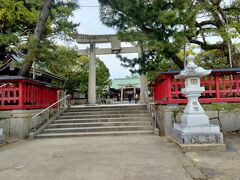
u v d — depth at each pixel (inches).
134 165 176.7
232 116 349.1
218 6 416.2
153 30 358.9
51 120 419.2
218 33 374.0
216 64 569.0
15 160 206.4
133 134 351.3
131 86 1290.6
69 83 987.3
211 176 149.9
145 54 408.2
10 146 287.7
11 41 526.6
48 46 415.2
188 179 143.9
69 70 938.7
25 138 354.9
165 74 348.5
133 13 344.2
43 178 152.0
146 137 321.7
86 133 358.9
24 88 375.2
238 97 355.6
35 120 395.2
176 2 341.1
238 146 244.8
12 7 570.3
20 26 664.4
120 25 370.9
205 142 232.4
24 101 373.7
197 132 237.6
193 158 197.3
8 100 366.9
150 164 179.0
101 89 1068.5
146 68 403.2
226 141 274.5
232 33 366.0
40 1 427.8
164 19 323.0
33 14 582.9
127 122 394.6
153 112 378.6
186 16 331.0
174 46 331.3
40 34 414.3
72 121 417.7
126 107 473.7
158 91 435.5
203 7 371.6
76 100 1113.4
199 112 249.9
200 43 485.7
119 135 349.7
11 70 526.6
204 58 602.9
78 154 221.8
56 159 203.8
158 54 386.0
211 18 454.9
